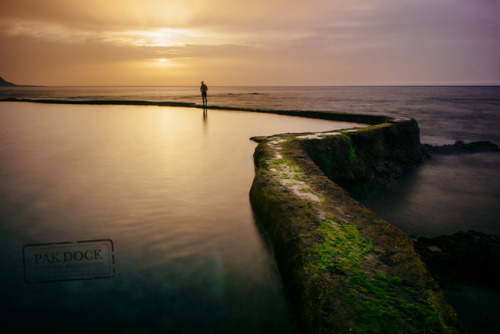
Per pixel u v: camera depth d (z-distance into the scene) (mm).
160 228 4520
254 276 3533
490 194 9844
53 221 4629
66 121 17438
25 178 6707
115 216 4855
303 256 3352
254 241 4266
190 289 3285
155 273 3514
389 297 2746
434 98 81688
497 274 4828
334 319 2498
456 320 2553
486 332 3754
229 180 6812
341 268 3121
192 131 13758
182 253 3918
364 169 10461
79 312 2926
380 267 3197
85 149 9836
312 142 9578
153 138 11875
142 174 7156
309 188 5379
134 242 4129
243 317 2943
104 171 7355
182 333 2738
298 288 3080
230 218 4930
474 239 5840
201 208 5266
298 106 43062
